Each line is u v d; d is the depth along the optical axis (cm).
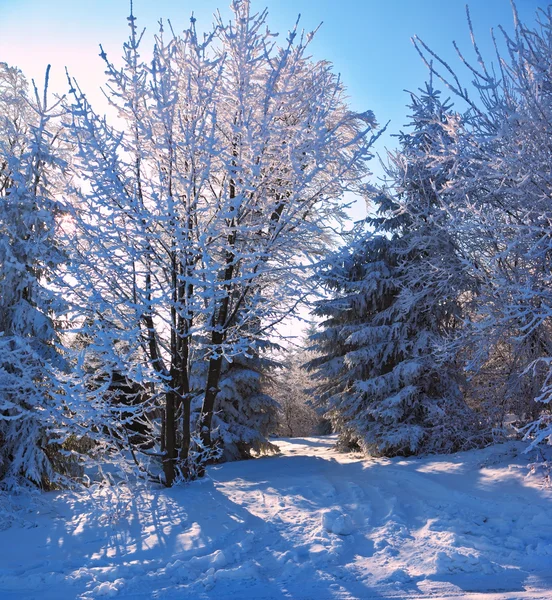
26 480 970
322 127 963
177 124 1012
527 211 901
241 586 555
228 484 1021
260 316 1046
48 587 569
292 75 1039
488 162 922
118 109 1004
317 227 1050
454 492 856
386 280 1473
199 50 983
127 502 837
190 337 1011
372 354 1445
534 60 848
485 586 527
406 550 643
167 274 998
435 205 1320
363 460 1329
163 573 594
